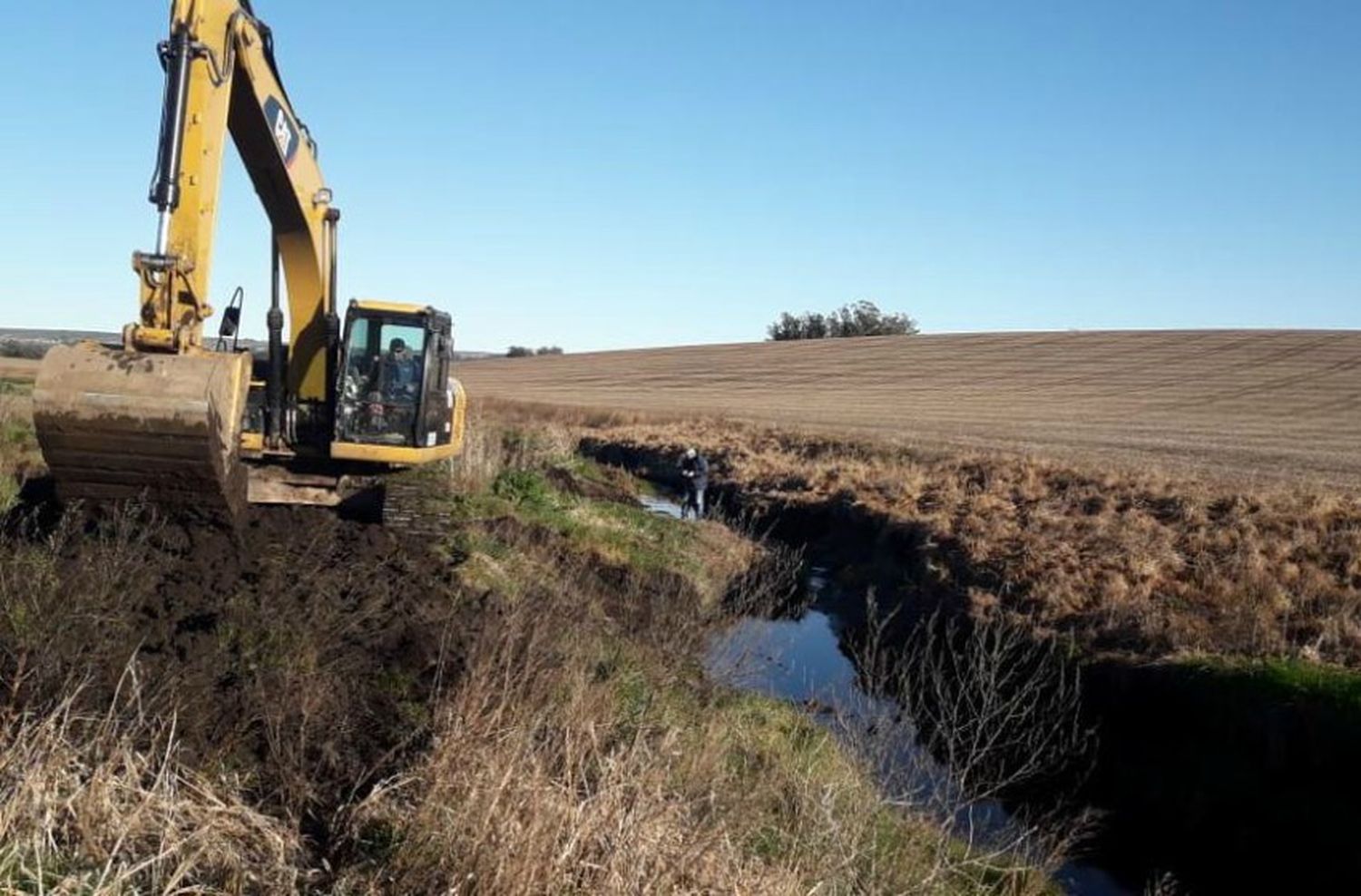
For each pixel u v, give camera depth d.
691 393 73.31
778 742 9.19
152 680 6.55
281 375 12.42
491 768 5.79
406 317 12.83
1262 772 10.03
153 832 5.23
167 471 9.09
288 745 6.32
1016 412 55.38
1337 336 81.25
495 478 18.89
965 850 8.30
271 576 9.08
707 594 16.31
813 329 144.88
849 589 19.89
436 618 9.38
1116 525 18.56
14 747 5.26
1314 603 13.33
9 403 20.98
